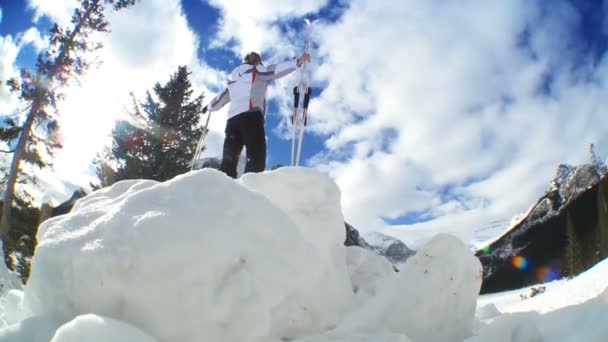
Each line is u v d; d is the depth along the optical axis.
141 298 1.43
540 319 1.79
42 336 1.47
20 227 12.95
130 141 13.84
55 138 14.21
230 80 4.38
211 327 1.44
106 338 1.19
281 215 1.91
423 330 1.88
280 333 1.86
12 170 13.05
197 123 14.63
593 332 1.51
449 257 1.97
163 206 1.67
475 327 2.35
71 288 1.52
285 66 4.21
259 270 1.65
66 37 14.45
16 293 2.12
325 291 2.12
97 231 1.62
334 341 1.75
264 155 4.13
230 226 1.68
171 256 1.48
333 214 2.46
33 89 14.05
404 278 2.02
